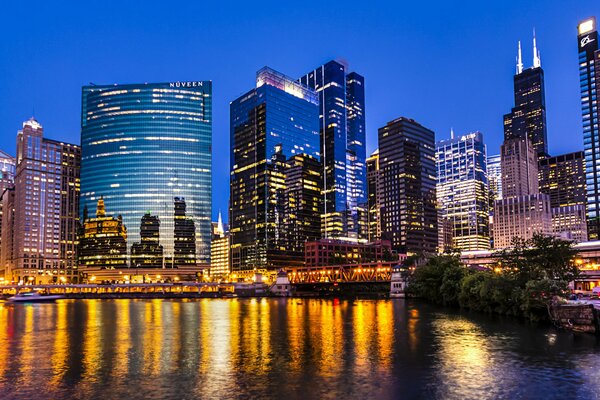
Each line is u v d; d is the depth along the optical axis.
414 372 60.59
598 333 83.75
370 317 131.25
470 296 140.38
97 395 52.72
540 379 55.84
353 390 53.19
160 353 76.50
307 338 90.88
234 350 78.44
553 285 99.31
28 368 66.06
